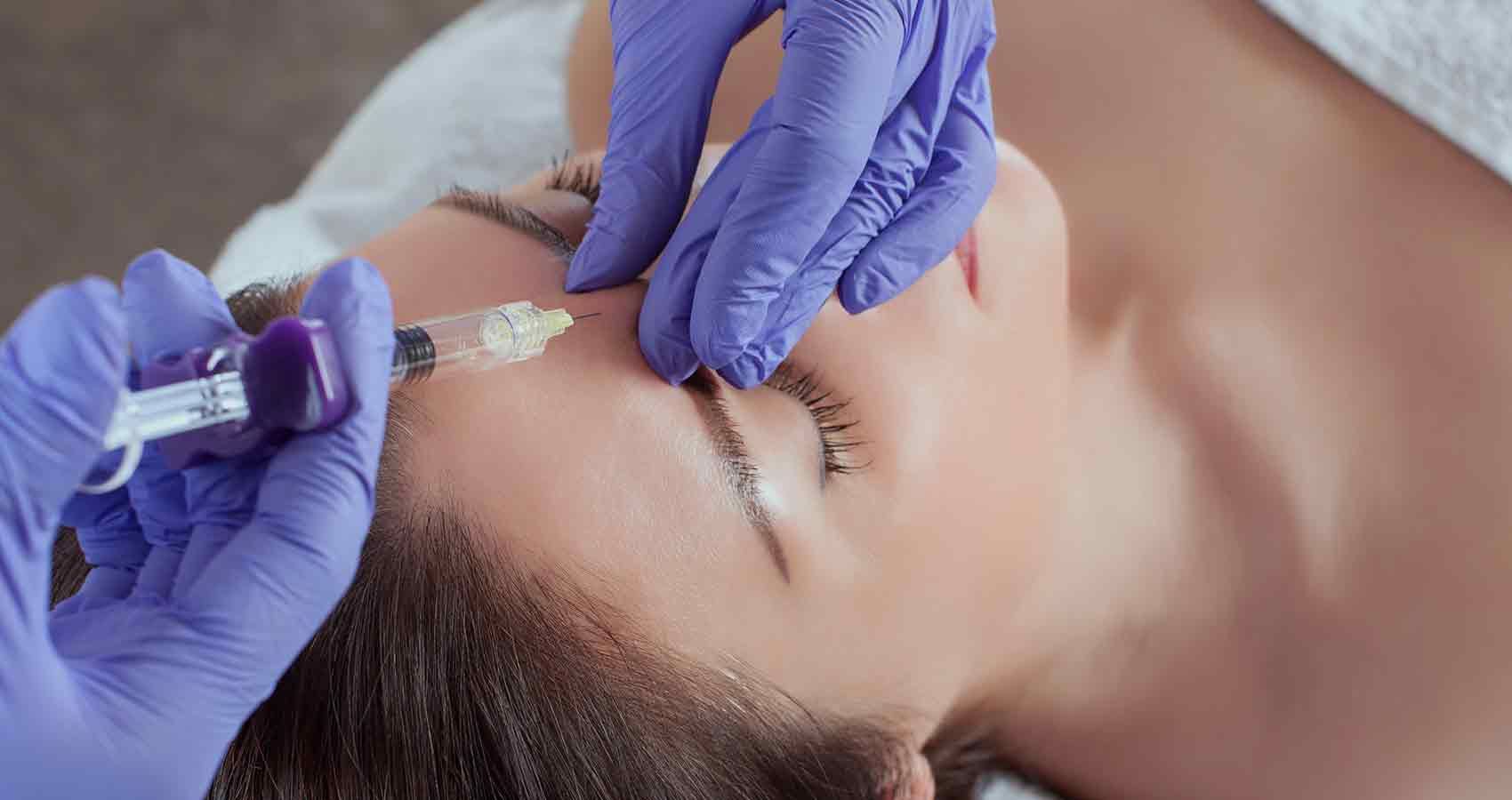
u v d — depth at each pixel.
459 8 2.63
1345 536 1.34
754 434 0.97
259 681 0.73
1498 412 1.30
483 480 0.90
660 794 0.96
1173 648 1.38
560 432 0.92
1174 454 1.38
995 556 1.12
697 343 0.93
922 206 1.05
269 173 2.62
